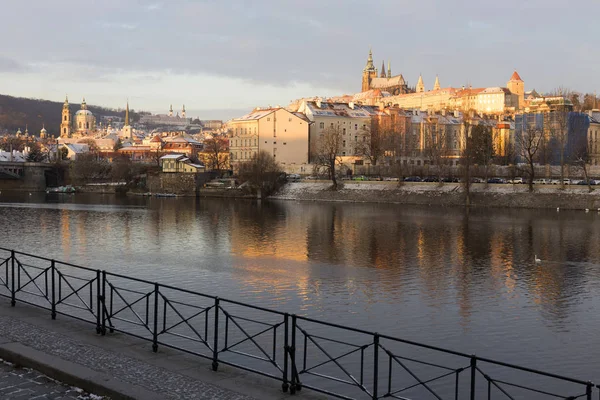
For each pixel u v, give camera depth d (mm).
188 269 71750
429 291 60594
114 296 53250
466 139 170750
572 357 41344
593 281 65750
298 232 108188
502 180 178000
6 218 129750
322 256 81875
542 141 198000
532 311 53156
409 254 83750
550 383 36438
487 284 63969
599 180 173250
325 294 59031
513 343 44312
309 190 194750
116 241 95438
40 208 159000
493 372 37969
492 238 99688
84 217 134125
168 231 109375
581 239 98188
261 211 151375
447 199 167125
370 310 53062
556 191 155750
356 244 93312
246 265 74750
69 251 84438
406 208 157750
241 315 49344
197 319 46656
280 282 64500
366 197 181250
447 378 36562
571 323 49406
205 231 109500
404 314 51844
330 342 42531
